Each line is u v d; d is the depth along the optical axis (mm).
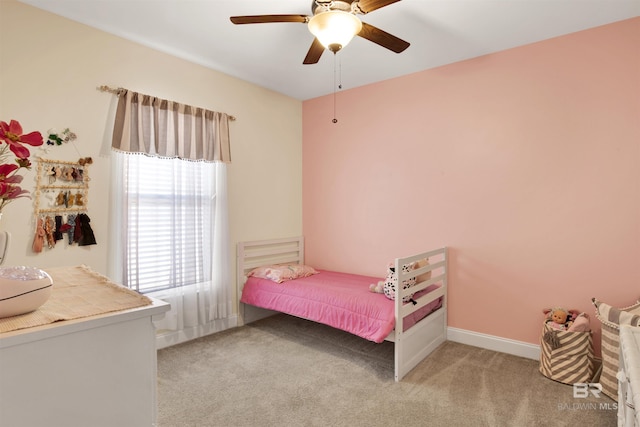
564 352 2443
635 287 2451
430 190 3367
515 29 2615
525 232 2873
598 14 2408
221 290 3420
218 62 3236
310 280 3475
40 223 2359
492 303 3039
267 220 3965
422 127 3410
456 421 2010
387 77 3590
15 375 842
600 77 2562
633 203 2457
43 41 2400
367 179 3814
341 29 1815
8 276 957
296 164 4332
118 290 1275
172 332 3123
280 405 2174
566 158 2697
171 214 3041
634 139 2449
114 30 2670
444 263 3197
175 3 2318
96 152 2643
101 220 2662
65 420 926
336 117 4078
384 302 2670
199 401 2213
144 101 2859
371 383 2453
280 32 2691
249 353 2963
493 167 3018
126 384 1045
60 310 1023
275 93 4055
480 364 2742
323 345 3150
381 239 3713
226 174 3457
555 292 2750
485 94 3051
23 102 2316
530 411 2104
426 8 2340
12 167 1044
